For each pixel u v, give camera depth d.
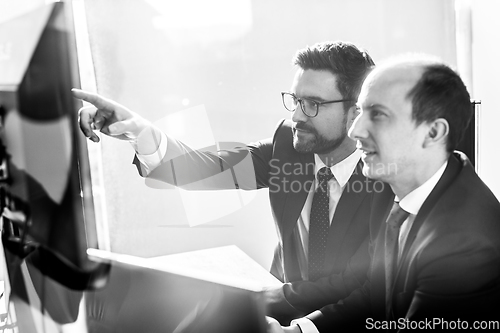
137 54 1.70
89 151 1.63
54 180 1.51
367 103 1.37
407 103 1.31
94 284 1.01
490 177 1.26
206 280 0.78
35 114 1.49
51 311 1.28
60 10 1.67
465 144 1.28
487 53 1.29
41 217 1.45
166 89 1.68
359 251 1.43
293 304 1.52
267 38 1.54
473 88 1.31
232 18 1.58
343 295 1.46
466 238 1.28
